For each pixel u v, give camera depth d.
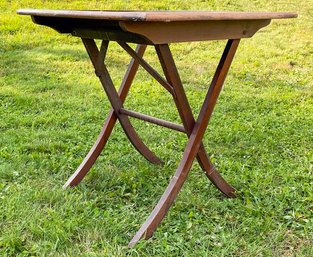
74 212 2.07
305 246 1.86
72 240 1.86
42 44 5.95
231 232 1.95
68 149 2.89
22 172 2.50
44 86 4.40
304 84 4.79
